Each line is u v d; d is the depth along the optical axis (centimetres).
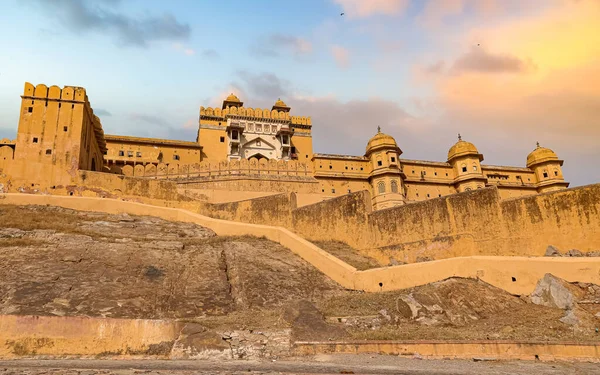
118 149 4466
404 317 1191
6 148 2677
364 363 852
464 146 5122
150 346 918
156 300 1266
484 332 1045
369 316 1209
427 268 1465
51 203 2400
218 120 5247
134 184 2769
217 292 1388
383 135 4900
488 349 903
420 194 4944
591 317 1052
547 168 5294
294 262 1809
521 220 1664
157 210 2523
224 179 3425
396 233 1973
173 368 775
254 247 1952
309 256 1836
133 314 1151
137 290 1313
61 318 910
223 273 1579
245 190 3422
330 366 816
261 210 2459
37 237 1741
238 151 5056
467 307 1215
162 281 1425
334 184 4722
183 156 4762
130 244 1792
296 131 5556
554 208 1597
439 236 1850
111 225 2130
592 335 968
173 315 1186
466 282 1349
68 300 1172
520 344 894
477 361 879
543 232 1606
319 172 4788
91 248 1667
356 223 2117
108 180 2741
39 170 2675
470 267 1402
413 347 945
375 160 4816
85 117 2981
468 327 1115
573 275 1223
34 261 1448
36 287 1228
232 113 5241
